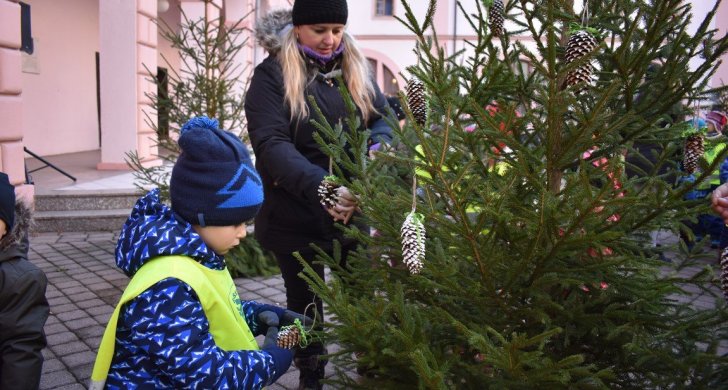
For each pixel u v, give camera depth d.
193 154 1.52
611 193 1.56
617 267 1.78
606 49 1.72
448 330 1.83
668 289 1.71
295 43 2.57
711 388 1.62
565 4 1.63
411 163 1.63
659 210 1.66
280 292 5.19
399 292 1.63
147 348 1.37
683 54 1.63
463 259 1.81
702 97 1.83
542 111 1.81
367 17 23.98
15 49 6.05
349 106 2.00
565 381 1.33
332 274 2.15
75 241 7.09
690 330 1.74
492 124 1.57
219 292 1.59
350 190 1.98
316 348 2.71
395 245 1.94
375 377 2.00
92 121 14.31
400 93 1.47
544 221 1.47
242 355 1.49
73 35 13.41
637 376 1.82
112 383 1.42
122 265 1.51
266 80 2.58
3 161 5.90
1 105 5.85
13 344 1.95
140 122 10.11
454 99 1.75
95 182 8.74
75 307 4.70
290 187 2.41
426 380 1.36
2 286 1.93
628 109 1.70
